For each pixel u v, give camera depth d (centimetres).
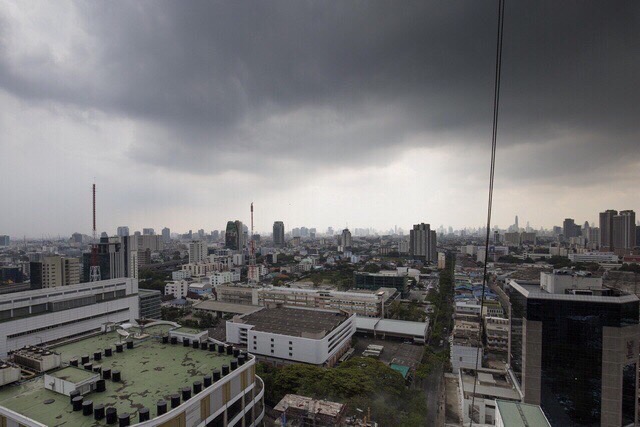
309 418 7138
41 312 11412
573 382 8469
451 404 9950
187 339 8275
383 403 8356
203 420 5809
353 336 15975
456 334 13200
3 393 5925
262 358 12838
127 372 6731
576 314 8469
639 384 8881
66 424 4988
